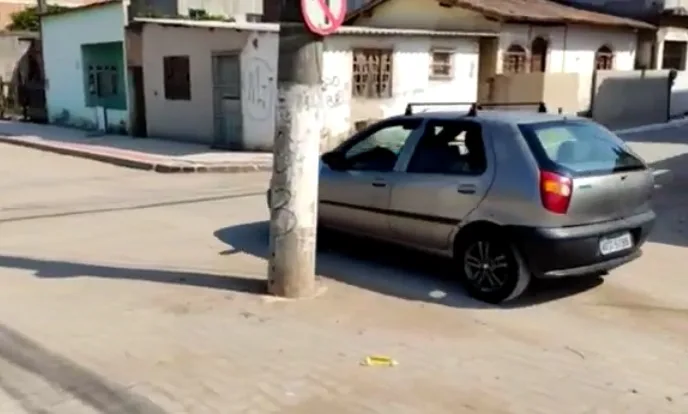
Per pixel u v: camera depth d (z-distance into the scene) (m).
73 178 14.01
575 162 5.77
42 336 5.28
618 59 26.41
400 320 5.62
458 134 6.32
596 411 4.18
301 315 5.71
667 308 5.90
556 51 23.44
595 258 5.76
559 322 5.58
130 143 19.67
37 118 27.45
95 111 23.78
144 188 12.61
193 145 19.05
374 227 6.96
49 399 4.29
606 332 5.38
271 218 6.13
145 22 20.61
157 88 20.78
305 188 6.00
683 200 10.68
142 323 5.54
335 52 16.97
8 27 37.28
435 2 22.23
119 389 4.41
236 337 5.26
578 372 4.69
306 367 4.75
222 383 4.51
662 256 7.47
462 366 4.77
